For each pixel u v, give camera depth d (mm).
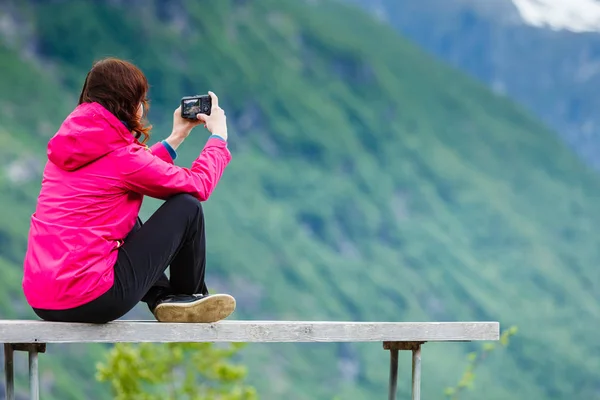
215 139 7363
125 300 6805
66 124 6754
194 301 7105
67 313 6727
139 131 6996
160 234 6941
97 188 6773
